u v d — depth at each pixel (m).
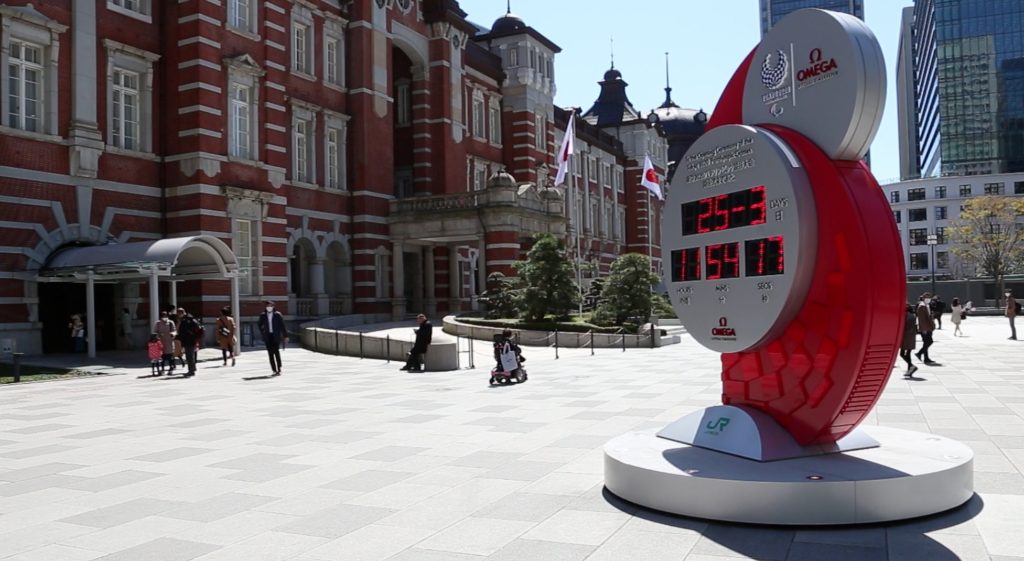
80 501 7.77
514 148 53.22
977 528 6.38
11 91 24.98
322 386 18.30
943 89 113.12
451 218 39.44
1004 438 10.12
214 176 29.66
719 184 8.13
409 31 43.34
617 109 78.75
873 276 6.92
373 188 39.72
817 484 6.49
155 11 29.64
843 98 7.16
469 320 35.03
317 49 37.16
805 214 7.21
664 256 8.91
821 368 7.27
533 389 16.88
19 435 11.73
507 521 6.84
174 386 18.52
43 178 25.44
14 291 24.61
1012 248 75.31
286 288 33.38
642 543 6.18
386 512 7.18
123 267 23.47
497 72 52.12
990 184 104.94
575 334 31.52
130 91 28.88
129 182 28.39
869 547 5.96
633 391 16.03
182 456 9.97
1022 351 25.56
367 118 39.38
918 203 108.25
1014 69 109.81
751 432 7.61
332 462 9.44
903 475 6.61
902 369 19.84
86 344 27.95
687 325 8.58
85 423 12.84
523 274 34.94
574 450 9.91
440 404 14.66
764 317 7.55
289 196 35.19
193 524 6.90
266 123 32.56
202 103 29.20
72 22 26.44
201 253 25.78
